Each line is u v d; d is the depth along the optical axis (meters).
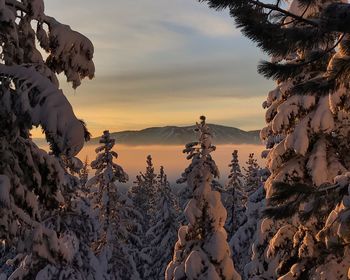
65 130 6.18
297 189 7.01
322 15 5.49
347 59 5.99
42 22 8.05
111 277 26.19
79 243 17.73
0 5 7.00
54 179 7.69
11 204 7.29
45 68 7.79
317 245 11.98
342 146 13.85
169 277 19.05
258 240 16.33
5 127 7.01
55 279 15.90
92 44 8.42
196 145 19.22
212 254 18.16
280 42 6.21
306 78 14.09
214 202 18.56
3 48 7.54
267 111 15.80
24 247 8.27
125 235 28.02
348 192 6.82
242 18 6.06
